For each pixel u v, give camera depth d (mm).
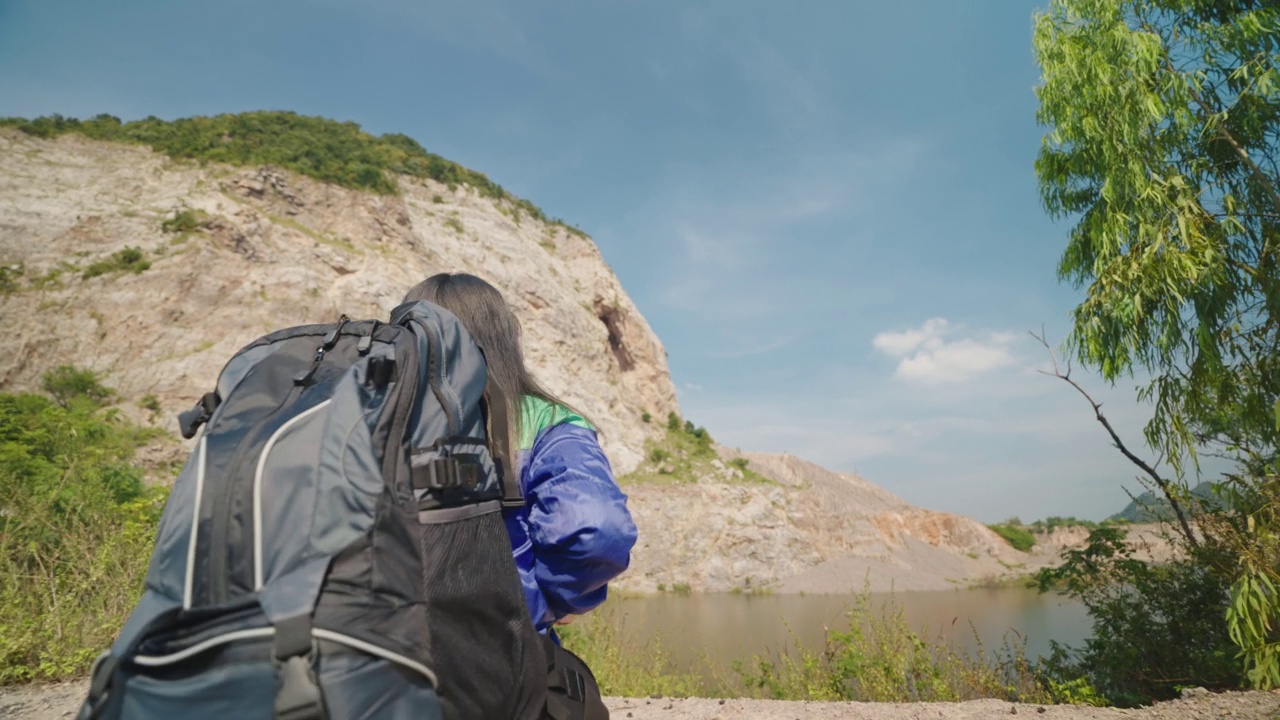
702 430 102125
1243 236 6441
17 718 4465
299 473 964
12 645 5285
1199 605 6078
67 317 51875
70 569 6168
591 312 102875
